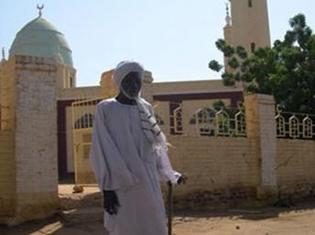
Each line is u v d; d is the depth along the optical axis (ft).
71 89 109.81
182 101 112.57
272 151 54.85
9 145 37.65
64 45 127.65
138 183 15.74
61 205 40.06
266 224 39.83
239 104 61.46
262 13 125.59
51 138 38.91
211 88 112.06
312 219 42.60
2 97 39.47
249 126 54.08
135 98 16.53
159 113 49.67
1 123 39.34
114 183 15.60
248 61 86.74
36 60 38.68
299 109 74.84
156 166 16.58
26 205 37.24
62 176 107.14
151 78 46.16
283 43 82.12
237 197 51.37
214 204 49.14
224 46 90.79
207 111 53.21
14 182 37.32
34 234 34.27
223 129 52.85
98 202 42.65
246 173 52.60
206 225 39.22
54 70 39.52
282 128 58.65
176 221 40.60
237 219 42.39
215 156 50.31
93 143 16.05
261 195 52.85
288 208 50.96
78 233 34.40
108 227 15.76
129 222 15.60
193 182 48.24
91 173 50.96
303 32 79.46
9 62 38.68
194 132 51.72
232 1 127.75
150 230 15.75
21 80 37.99
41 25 127.65
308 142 60.34
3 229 35.50
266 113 54.85
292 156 57.82
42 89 38.83
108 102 16.29
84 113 53.36
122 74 16.28
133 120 16.14
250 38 124.98
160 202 16.08
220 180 50.31
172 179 16.92
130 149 15.87
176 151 47.47
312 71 76.48
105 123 16.03
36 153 38.11
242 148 52.70
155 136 16.42
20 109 37.76
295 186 57.57
